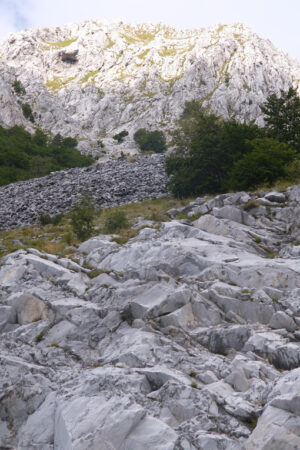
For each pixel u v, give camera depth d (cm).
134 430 638
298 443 567
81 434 618
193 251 1536
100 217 3105
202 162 3378
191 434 628
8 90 16462
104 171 5528
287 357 869
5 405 741
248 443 600
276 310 1134
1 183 6831
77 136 17938
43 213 3572
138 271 1405
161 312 1131
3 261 1638
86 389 758
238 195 2166
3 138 11775
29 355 1002
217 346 1013
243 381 798
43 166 8662
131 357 925
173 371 846
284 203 2042
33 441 689
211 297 1201
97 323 1152
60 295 1321
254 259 1498
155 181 4500
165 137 18762
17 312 1237
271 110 4016
